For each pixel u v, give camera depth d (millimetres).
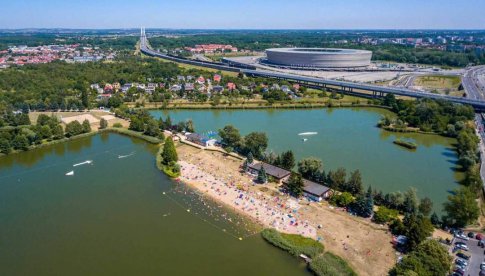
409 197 178250
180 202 191625
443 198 199375
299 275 137875
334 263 140375
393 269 136000
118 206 187500
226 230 166250
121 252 150625
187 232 164875
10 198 196000
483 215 174625
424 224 152750
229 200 192500
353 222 170250
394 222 162500
